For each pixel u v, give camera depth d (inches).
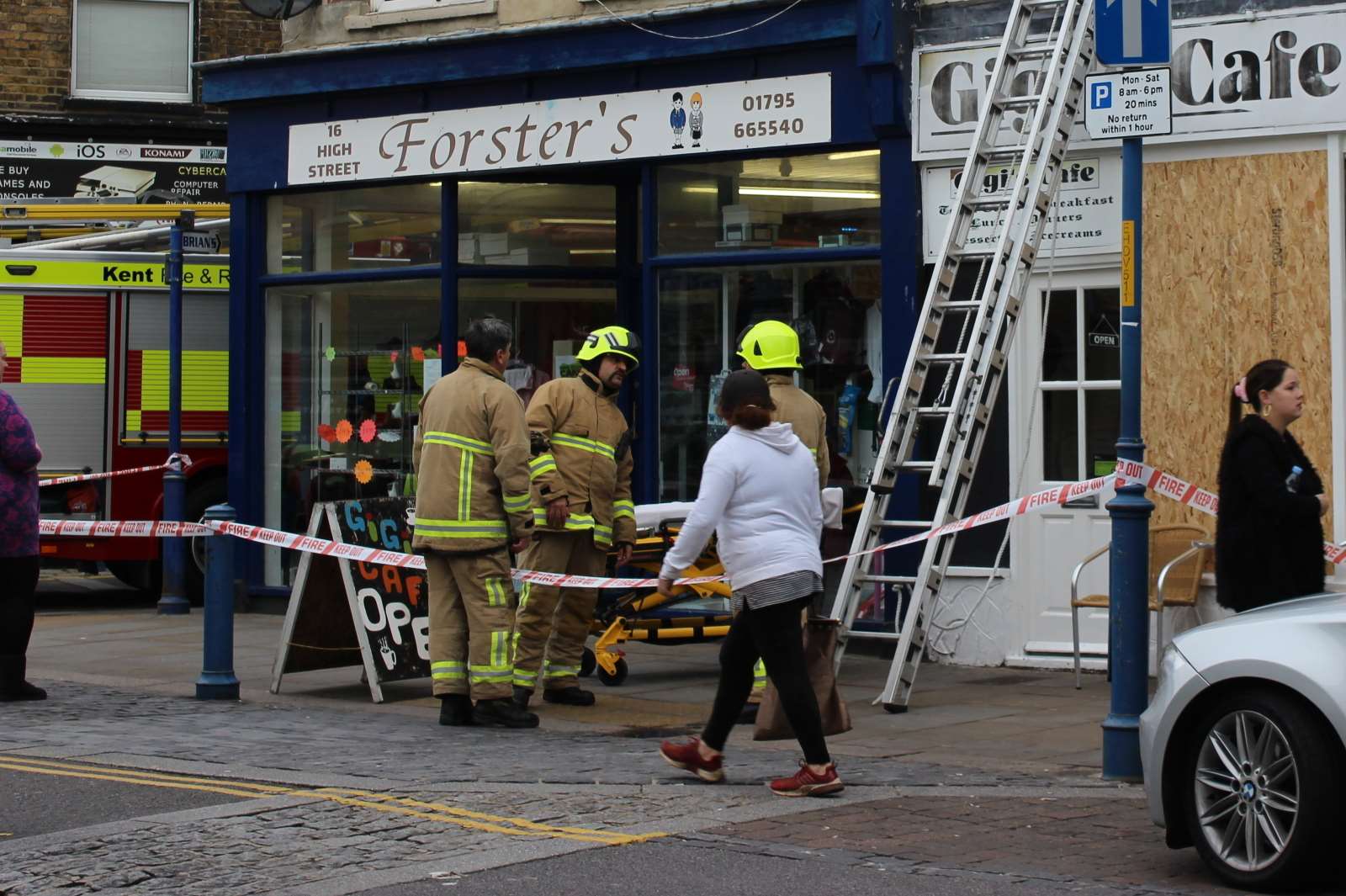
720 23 644.1
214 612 531.2
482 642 481.4
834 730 403.9
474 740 457.4
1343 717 296.5
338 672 605.3
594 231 730.8
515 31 687.7
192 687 557.0
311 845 333.7
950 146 602.9
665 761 419.8
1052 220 585.0
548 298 732.0
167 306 829.8
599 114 679.7
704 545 375.2
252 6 745.6
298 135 757.3
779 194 648.4
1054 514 590.6
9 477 514.9
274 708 515.2
